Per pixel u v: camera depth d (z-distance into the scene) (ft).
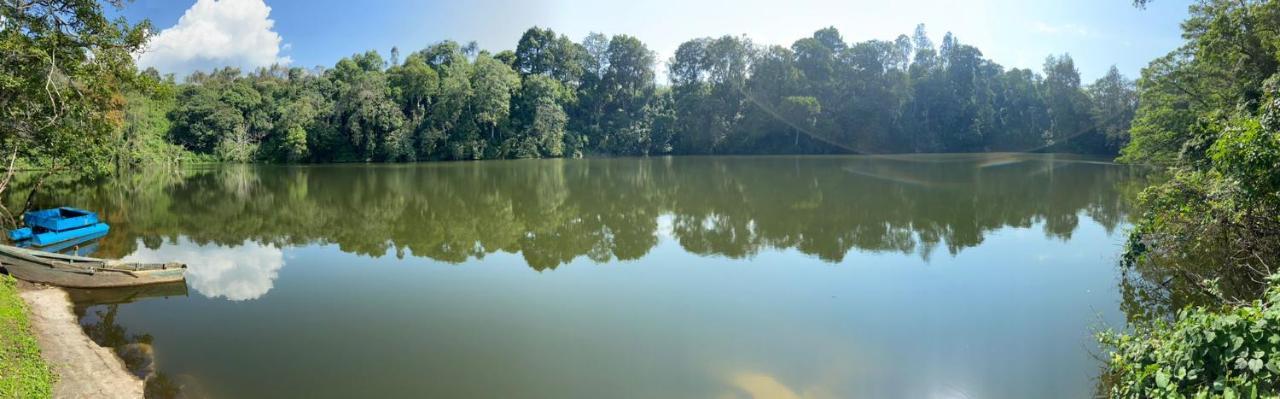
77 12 42.96
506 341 26.48
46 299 31.94
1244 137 21.93
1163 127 75.36
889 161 148.25
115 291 34.71
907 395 21.02
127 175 123.65
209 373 23.56
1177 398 14.40
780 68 195.52
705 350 25.14
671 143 211.00
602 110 219.61
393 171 134.21
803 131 191.62
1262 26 55.77
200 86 198.29
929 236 48.47
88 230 51.67
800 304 30.81
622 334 27.02
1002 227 52.24
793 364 23.63
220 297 33.73
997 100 199.52
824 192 81.00
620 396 21.13
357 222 61.11
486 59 192.65
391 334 27.58
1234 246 29.32
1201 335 14.98
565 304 31.50
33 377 21.09
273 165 163.22
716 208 67.82
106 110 50.31
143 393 21.66
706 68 206.18
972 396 20.86
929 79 196.65
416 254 44.68
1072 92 182.29
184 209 71.67
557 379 22.63
